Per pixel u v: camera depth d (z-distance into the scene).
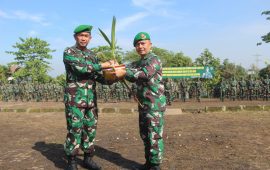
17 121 10.61
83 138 4.66
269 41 25.28
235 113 11.08
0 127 9.20
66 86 4.50
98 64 4.28
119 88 19.58
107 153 5.61
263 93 18.22
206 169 4.50
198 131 7.30
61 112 13.67
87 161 4.71
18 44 35.88
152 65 4.14
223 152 5.40
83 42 4.41
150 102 4.18
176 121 9.29
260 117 9.66
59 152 5.88
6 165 5.10
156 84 4.19
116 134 7.39
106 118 11.09
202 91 20.42
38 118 11.47
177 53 35.78
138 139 6.72
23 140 7.14
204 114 11.06
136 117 11.10
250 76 20.34
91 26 4.45
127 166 4.79
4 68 40.31
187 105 15.43
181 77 21.00
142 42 4.23
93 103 4.57
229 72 32.03
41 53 36.28
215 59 29.56
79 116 4.42
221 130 7.35
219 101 18.03
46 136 7.60
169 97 16.14
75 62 4.29
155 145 4.18
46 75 35.78
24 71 35.06
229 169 4.46
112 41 4.40
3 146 6.55
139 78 4.12
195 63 30.11
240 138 6.36
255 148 5.59
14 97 24.50
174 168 4.59
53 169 4.81
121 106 15.77
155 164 4.25
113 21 4.41
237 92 18.67
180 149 5.69
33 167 4.95
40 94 23.20
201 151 5.50
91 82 4.51
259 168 4.48
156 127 4.17
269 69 26.47
